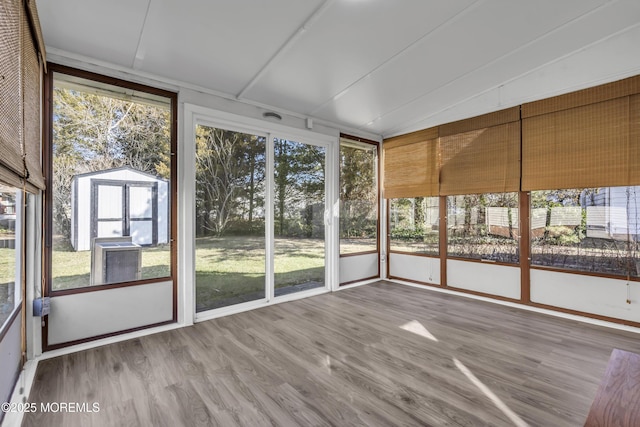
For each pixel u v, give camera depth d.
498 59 3.35
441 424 1.77
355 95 3.95
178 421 1.80
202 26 2.51
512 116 3.90
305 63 3.16
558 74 3.50
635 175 3.07
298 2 2.33
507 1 2.50
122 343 2.83
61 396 2.02
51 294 2.64
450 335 3.04
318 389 2.12
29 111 2.00
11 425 1.73
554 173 3.58
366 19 2.58
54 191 2.68
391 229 5.53
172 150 3.31
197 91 3.46
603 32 3.02
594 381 2.21
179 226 3.31
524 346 2.79
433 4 2.46
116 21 2.37
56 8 2.20
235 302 3.80
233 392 2.08
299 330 3.17
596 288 3.37
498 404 1.95
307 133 4.48
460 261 4.54
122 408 1.91
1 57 1.41
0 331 1.77
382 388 2.13
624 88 3.11
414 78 3.62
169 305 3.27
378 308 3.91
